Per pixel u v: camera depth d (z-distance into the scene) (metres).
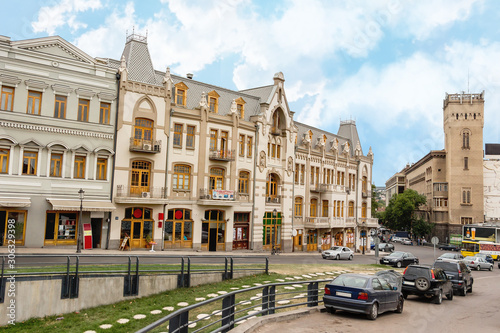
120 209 34.31
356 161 64.06
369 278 16.27
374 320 15.56
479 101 87.06
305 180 53.22
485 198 87.06
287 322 14.23
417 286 21.06
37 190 30.83
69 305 18.98
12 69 30.08
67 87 32.22
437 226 90.75
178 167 38.31
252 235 44.28
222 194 40.34
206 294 21.48
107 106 34.22
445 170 92.19
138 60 37.25
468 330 15.07
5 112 29.69
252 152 44.94
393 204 99.62
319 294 19.89
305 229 52.78
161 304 19.70
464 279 25.08
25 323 17.45
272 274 27.45
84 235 32.25
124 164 34.66
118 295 20.47
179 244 37.97
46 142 31.33
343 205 59.59
